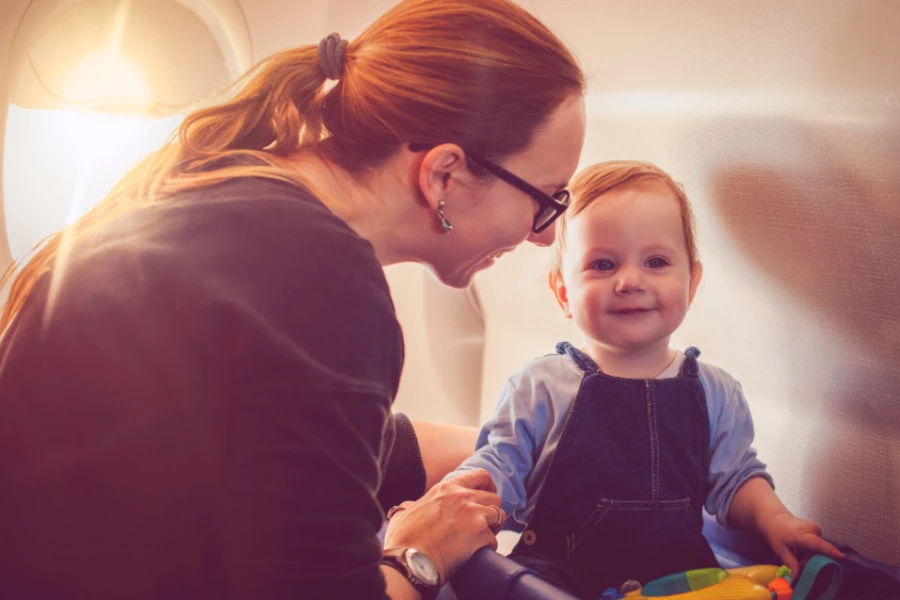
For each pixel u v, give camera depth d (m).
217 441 0.63
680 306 1.13
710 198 1.27
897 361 1.06
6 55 1.47
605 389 1.13
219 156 0.81
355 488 0.65
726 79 1.19
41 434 0.65
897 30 0.98
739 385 1.20
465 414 1.71
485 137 0.84
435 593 0.85
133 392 0.64
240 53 1.52
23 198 1.50
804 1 1.07
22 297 0.76
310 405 0.63
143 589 0.63
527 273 1.57
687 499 1.11
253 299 0.65
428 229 0.90
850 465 1.14
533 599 0.84
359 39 0.90
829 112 1.07
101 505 0.63
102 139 1.52
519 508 1.17
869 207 1.05
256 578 0.62
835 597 1.00
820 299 1.15
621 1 1.28
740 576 1.02
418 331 1.75
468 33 0.83
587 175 1.19
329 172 0.85
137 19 1.49
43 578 0.64
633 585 1.02
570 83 0.88
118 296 0.66
